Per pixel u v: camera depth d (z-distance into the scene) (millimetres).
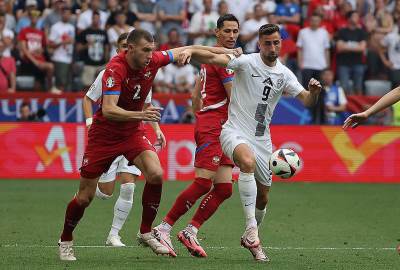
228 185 30531
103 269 26625
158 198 28625
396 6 72000
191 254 29953
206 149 30750
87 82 66562
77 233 36969
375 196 53250
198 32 69312
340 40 68625
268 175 29875
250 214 28438
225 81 30719
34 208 46156
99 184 34562
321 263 28828
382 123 63938
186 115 61688
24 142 60031
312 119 63469
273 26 28688
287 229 39094
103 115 27016
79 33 66688
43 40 67500
